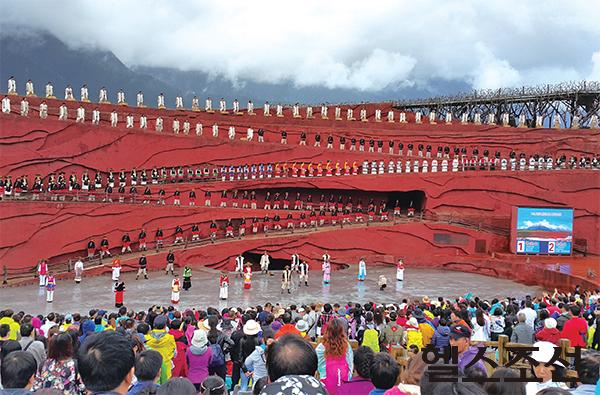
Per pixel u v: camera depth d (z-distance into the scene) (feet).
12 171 110.01
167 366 28.76
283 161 144.05
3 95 122.62
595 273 103.86
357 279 112.88
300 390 12.19
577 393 16.17
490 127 162.40
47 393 14.43
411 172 147.54
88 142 119.75
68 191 112.98
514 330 37.06
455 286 107.86
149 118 139.54
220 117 152.97
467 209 144.25
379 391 17.80
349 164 149.38
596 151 151.53
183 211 122.93
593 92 173.88
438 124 163.94
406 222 138.41
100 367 12.89
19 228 101.45
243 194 139.44
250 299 90.12
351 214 142.61
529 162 149.89
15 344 24.98
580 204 141.18
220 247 121.70
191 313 51.62
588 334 42.32
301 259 127.95
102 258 110.22
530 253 127.65
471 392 12.76
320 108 180.14
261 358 30.25
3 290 91.50
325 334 21.57
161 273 110.63
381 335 38.91
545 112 186.39
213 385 20.11
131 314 50.72
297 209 142.41
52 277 82.28
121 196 119.75
